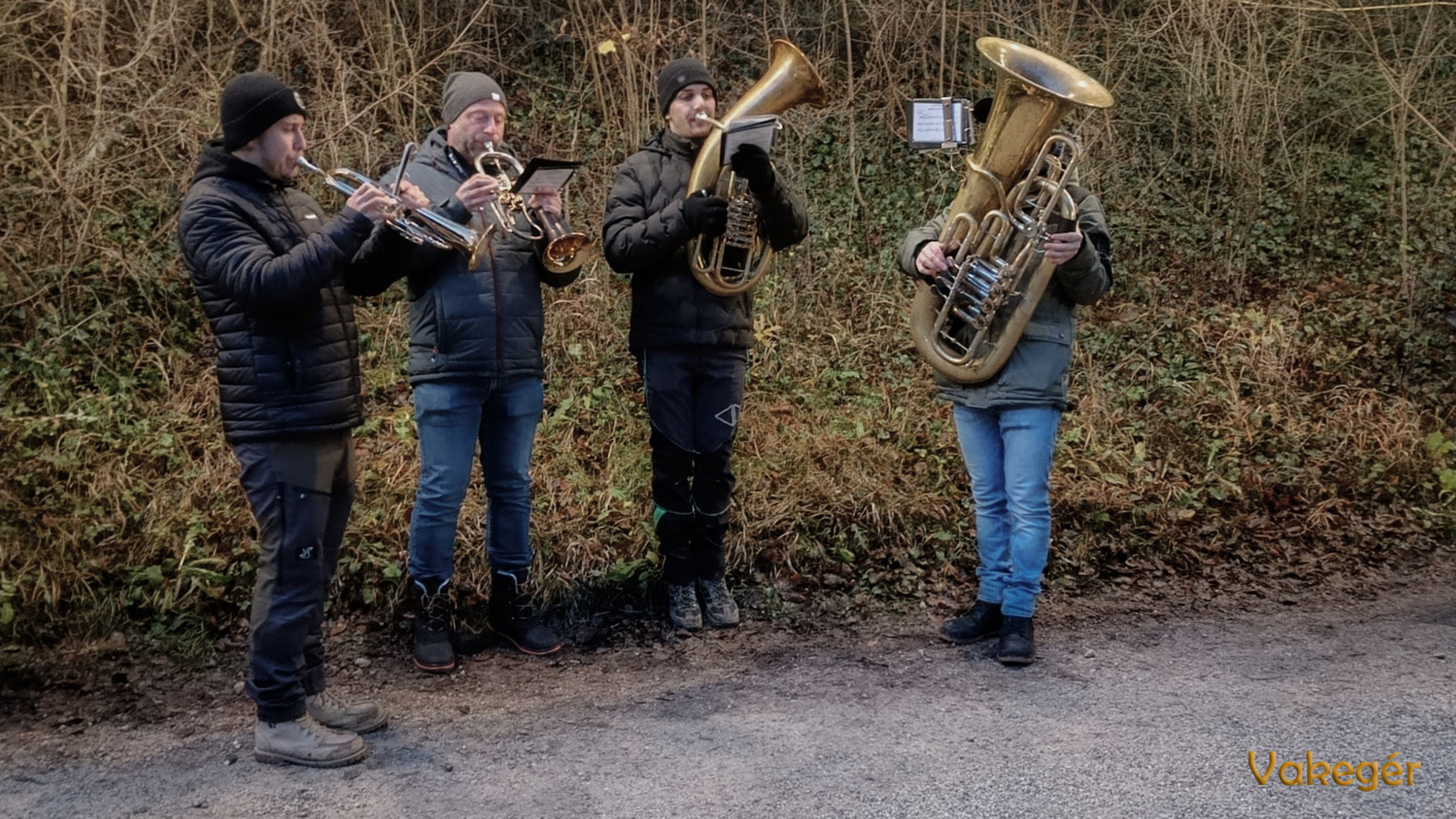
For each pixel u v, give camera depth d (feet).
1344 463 17.17
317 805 9.15
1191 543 15.43
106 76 18.53
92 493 13.97
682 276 12.55
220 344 9.54
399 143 20.04
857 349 18.88
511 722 10.90
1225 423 17.78
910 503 15.28
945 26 22.03
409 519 14.14
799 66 12.47
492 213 10.80
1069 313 12.12
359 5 21.22
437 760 10.02
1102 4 24.26
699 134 12.60
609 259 12.54
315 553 9.85
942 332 12.37
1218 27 22.84
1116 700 11.13
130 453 14.76
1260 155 22.02
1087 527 15.51
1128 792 9.17
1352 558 15.30
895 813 8.90
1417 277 20.62
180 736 10.60
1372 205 22.53
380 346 17.56
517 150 20.76
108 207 17.78
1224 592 14.42
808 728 10.62
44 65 18.67
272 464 9.55
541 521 14.47
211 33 20.54
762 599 13.97
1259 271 21.48
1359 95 23.50
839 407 17.74
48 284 16.78
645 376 12.89
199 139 18.47
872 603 13.94
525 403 12.12
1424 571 15.01
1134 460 16.81
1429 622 13.30
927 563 14.70
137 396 16.02
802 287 19.71
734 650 12.80
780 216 12.30
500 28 22.88
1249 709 10.82
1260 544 15.47
